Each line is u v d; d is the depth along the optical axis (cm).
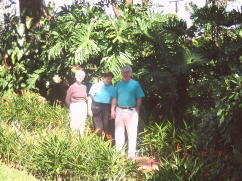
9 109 1108
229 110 652
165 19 1151
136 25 1132
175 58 1019
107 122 891
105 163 695
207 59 972
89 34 1143
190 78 1026
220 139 715
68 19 1201
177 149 782
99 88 883
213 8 1034
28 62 1362
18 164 786
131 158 768
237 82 636
